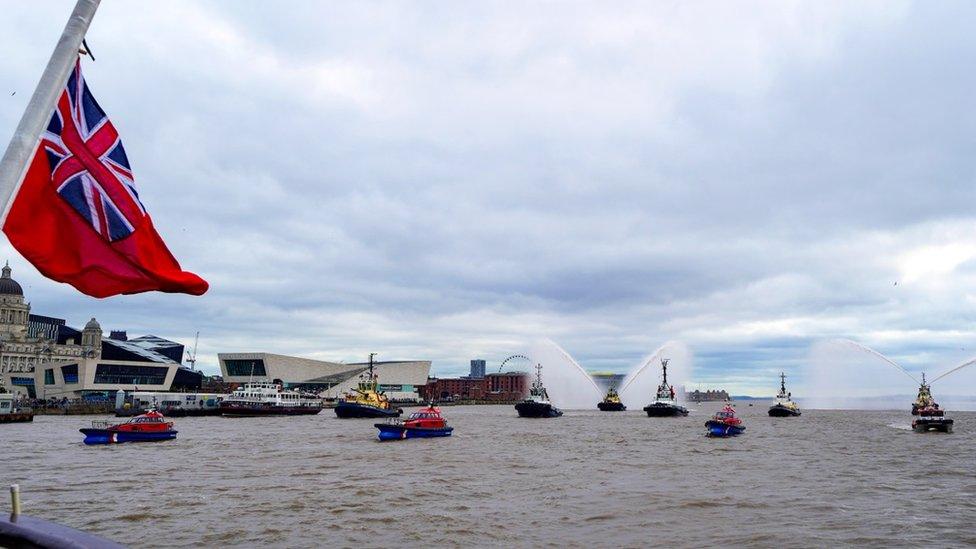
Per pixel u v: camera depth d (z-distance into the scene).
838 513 44.84
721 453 85.62
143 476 60.44
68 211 11.70
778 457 80.62
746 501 49.19
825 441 106.75
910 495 52.00
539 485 56.78
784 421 189.25
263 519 42.38
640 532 39.62
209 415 187.62
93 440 91.38
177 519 42.22
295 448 88.06
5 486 54.38
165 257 12.78
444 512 44.94
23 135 9.92
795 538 38.03
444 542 37.25
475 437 111.38
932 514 44.50
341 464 70.56
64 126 11.70
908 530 39.91
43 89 10.20
